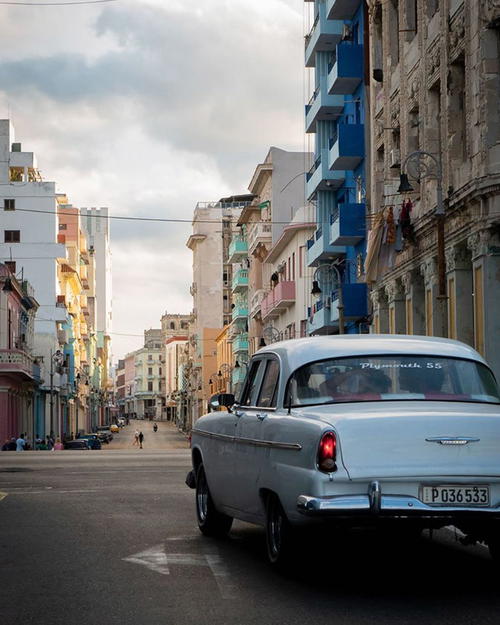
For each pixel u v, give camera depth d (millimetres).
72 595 8250
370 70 37906
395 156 33062
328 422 8203
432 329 29234
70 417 107562
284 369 9562
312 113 48781
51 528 12570
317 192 49625
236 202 125062
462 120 27094
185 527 12523
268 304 69000
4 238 91875
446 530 12227
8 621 7332
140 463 28906
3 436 66875
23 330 76562
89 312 140875
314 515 7996
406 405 8750
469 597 8047
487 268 24531
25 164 92938
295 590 8359
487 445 8141
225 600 7973
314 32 47906
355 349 9422
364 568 9461
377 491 7938
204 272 123000
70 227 116125
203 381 119000
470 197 24750
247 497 9922
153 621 7254
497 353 24328
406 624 7090
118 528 12453
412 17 32250
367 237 40250
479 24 24406
